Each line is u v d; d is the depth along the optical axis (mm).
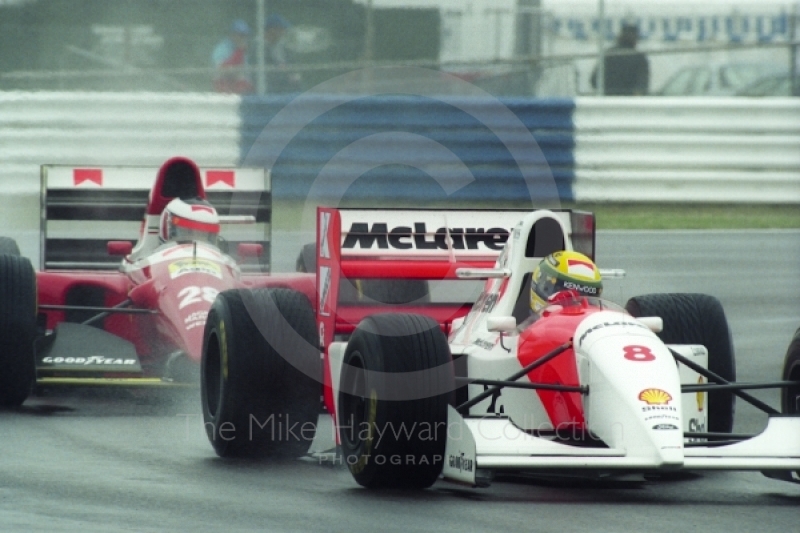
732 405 27953
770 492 24156
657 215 75938
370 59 83438
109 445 28141
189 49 87438
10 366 31781
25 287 32031
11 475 24688
